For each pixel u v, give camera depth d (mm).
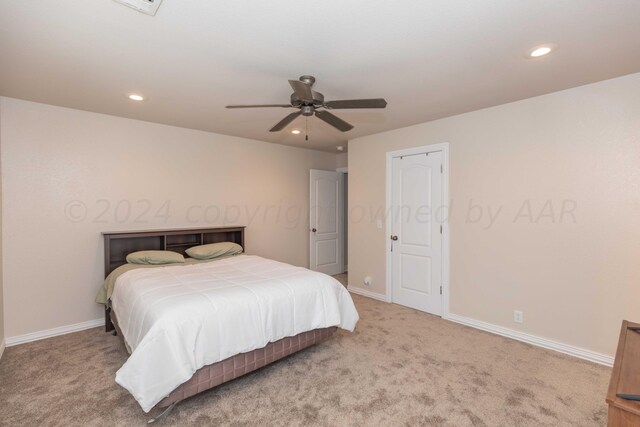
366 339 3082
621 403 1013
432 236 3812
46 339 3092
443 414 1958
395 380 2340
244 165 4766
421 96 2943
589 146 2658
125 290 2590
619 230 2531
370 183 4535
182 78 2535
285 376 2398
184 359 1852
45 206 3143
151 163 3846
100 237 3473
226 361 2129
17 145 2990
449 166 3621
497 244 3230
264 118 3676
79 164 3340
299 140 4906
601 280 2619
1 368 2498
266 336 2268
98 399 2096
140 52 2109
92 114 3414
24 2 1571
